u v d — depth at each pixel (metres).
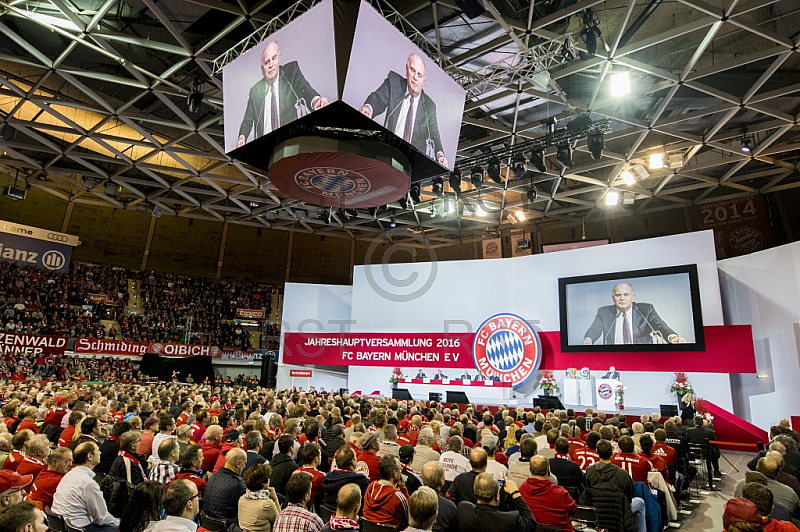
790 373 15.01
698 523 7.22
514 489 4.11
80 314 29.36
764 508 3.53
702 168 21.00
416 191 20.75
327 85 9.33
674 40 15.18
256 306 34.78
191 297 33.47
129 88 18.81
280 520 3.71
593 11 14.04
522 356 19.58
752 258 16.69
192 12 13.66
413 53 10.39
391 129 10.04
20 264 28.06
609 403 16.92
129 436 5.22
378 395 22.09
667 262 17.62
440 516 4.02
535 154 17.02
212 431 6.36
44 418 9.50
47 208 30.45
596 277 18.72
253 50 10.60
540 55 14.01
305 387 24.20
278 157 11.29
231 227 35.53
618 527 4.95
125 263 32.84
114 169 25.94
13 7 13.30
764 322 16.06
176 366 26.55
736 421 15.28
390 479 4.32
